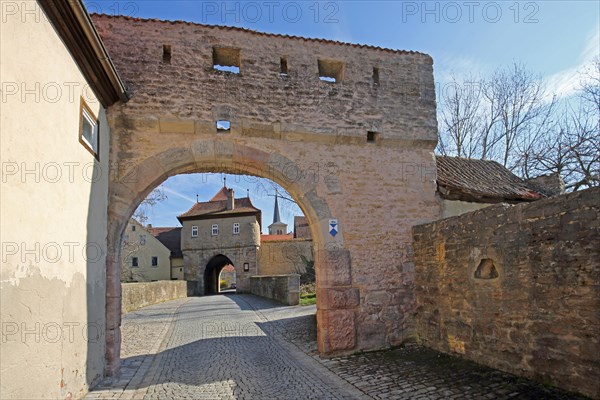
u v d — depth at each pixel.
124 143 6.95
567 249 4.84
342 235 7.84
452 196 8.84
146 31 7.31
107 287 6.43
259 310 16.38
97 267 5.96
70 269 4.76
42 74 4.09
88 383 5.43
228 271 75.75
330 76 9.07
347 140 8.14
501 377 5.52
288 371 6.67
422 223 8.27
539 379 5.16
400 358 7.02
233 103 7.51
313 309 14.89
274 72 7.86
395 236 8.16
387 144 8.43
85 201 5.42
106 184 6.61
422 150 8.72
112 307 6.41
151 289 21.62
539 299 5.19
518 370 5.48
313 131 7.88
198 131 7.30
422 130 8.65
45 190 4.08
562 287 4.89
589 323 4.55
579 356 4.66
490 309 6.02
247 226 36.84
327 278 7.59
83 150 5.36
